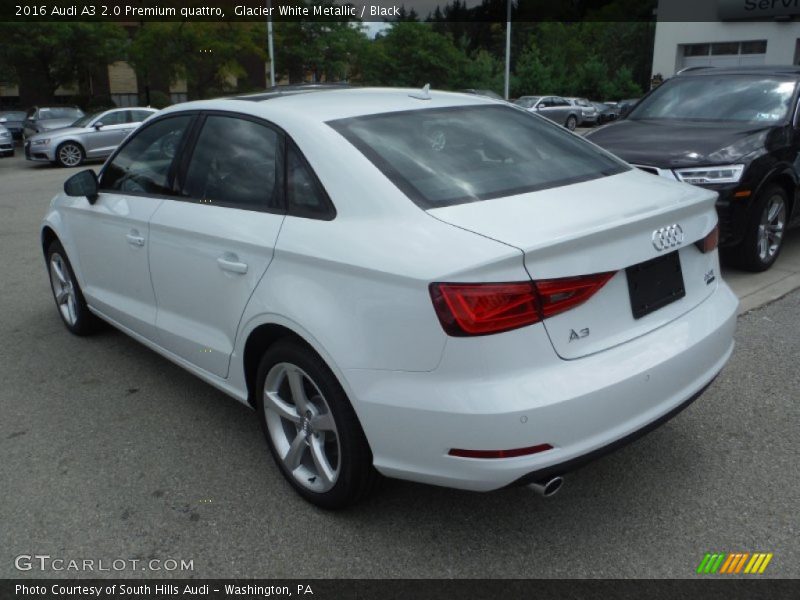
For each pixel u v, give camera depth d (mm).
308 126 3078
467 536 2887
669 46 31797
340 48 32719
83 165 18688
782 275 6211
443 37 40469
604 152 3604
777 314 5219
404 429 2520
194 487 3283
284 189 3070
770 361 4395
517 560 2740
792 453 3391
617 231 2541
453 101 3635
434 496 3158
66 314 5297
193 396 4242
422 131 3201
